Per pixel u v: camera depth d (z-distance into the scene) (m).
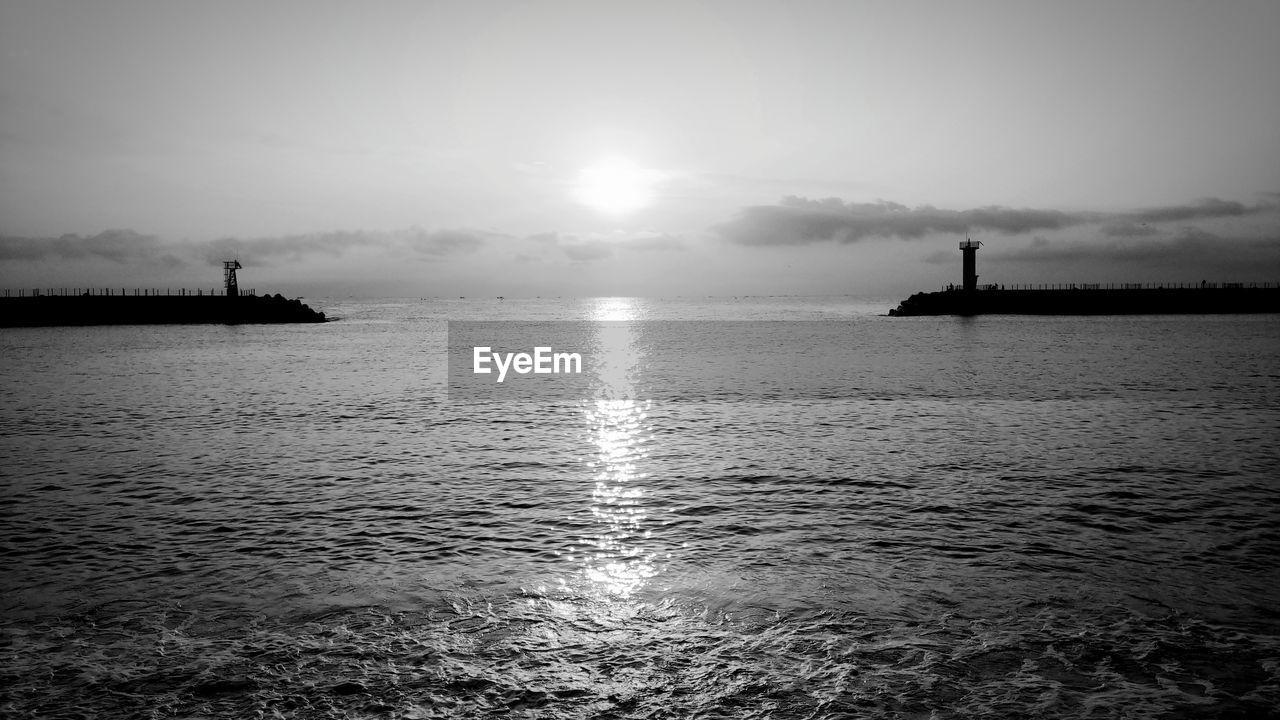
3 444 26.14
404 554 15.28
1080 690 10.16
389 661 11.05
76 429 29.17
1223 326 98.88
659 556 15.17
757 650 11.34
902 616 12.37
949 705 9.87
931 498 19.09
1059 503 18.56
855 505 18.56
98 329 103.00
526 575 14.20
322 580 13.93
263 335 94.69
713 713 9.79
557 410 34.72
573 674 10.73
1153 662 10.84
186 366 55.12
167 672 10.69
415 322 150.25
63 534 16.39
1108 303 132.50
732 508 18.42
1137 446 25.33
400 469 22.45
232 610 12.66
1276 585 13.45
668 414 33.38
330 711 9.81
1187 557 14.84
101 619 12.30
